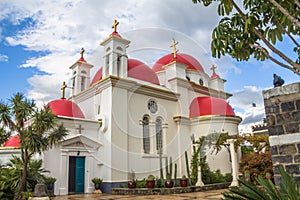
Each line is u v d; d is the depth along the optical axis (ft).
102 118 44.65
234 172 46.34
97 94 48.03
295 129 13.47
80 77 56.59
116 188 40.14
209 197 33.12
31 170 34.42
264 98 14.78
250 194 8.74
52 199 33.17
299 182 12.81
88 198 34.27
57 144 35.55
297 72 12.53
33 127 31.89
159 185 40.60
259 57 14.60
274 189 8.96
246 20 12.67
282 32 13.56
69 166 40.96
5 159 40.96
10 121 31.55
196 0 14.90
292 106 13.76
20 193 30.96
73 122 42.37
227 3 13.70
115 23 49.55
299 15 13.55
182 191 39.68
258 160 45.39
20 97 32.42
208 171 49.52
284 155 13.55
